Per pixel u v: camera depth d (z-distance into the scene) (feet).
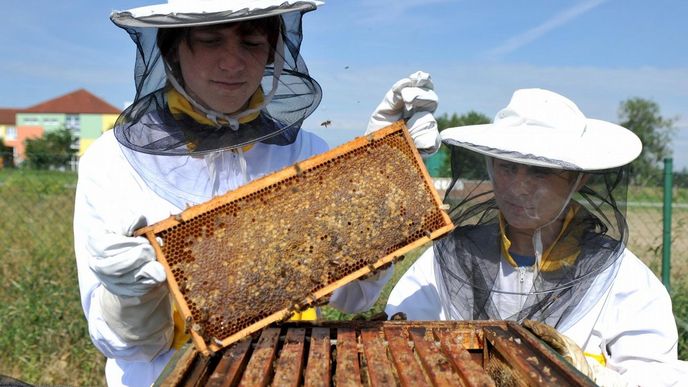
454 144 4.11
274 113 3.98
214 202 2.95
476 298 4.11
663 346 3.95
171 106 3.74
